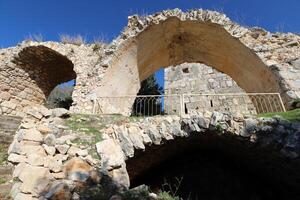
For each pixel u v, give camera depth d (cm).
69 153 459
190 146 720
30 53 1080
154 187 784
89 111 808
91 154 469
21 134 464
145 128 568
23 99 1120
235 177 791
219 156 775
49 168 426
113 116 595
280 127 543
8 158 433
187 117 591
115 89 932
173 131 573
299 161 528
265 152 575
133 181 776
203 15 930
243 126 562
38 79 1180
